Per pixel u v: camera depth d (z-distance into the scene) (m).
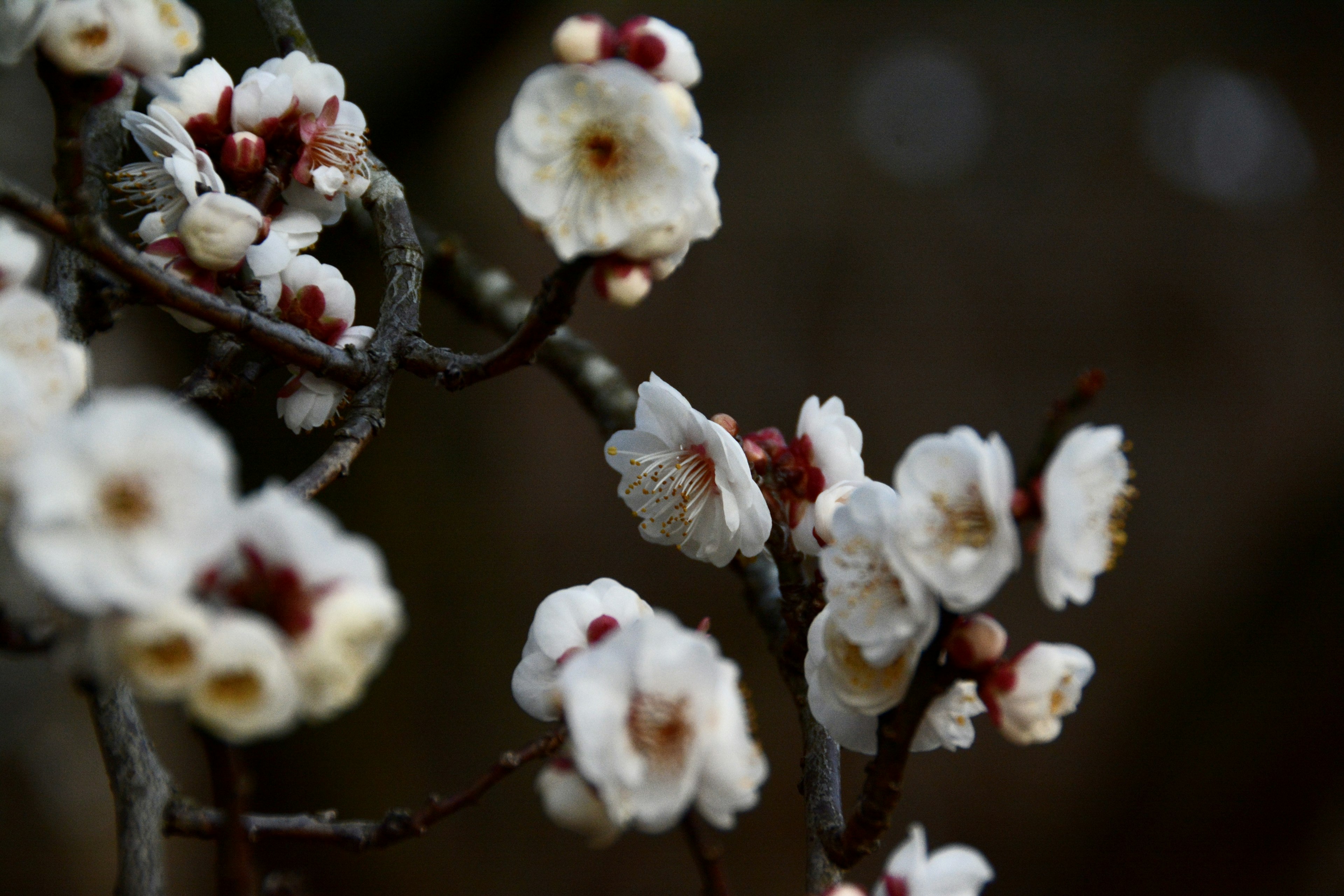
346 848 0.70
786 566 0.73
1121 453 0.66
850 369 1.63
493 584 1.62
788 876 1.56
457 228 1.58
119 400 0.63
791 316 1.64
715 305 1.64
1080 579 0.66
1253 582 1.66
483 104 1.66
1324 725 1.64
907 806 1.62
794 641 0.73
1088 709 1.65
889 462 1.60
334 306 0.75
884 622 0.67
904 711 0.67
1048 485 0.65
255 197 0.75
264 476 1.54
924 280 1.67
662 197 0.67
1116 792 1.65
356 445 0.74
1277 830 1.64
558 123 0.67
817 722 0.74
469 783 1.61
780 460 0.73
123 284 0.73
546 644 0.70
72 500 0.62
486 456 1.64
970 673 0.67
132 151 0.95
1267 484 1.65
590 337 1.60
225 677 0.63
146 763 0.71
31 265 0.68
